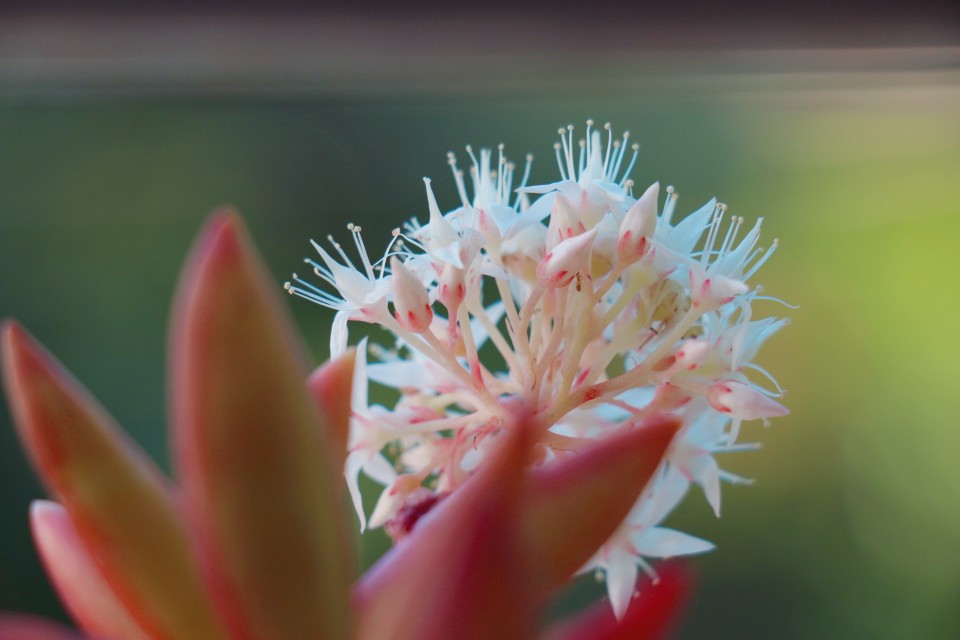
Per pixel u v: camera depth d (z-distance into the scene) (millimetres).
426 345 217
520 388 217
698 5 389
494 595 166
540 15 389
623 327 218
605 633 180
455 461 220
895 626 606
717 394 215
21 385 176
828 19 394
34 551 535
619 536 225
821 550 623
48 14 387
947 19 389
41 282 614
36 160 625
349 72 429
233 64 420
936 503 634
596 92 491
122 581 180
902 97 594
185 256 634
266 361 172
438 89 465
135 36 390
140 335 618
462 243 215
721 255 221
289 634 176
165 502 180
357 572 188
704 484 226
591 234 209
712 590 596
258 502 174
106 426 179
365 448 224
